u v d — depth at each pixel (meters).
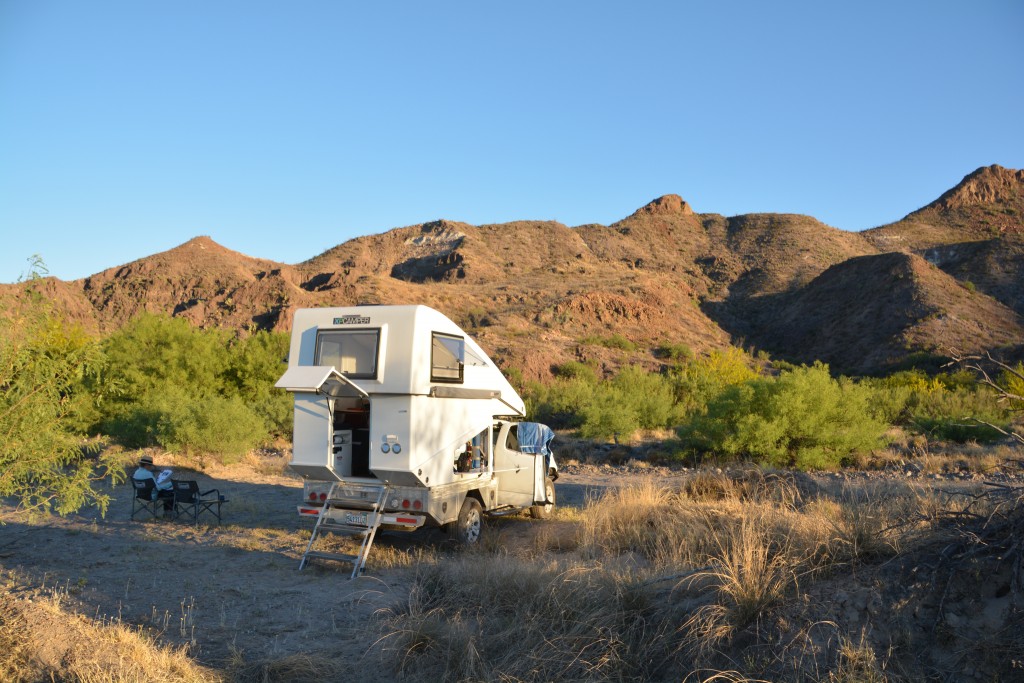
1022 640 4.26
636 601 5.85
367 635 6.11
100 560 8.73
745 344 81.44
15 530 10.38
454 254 102.25
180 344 24.23
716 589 5.64
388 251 115.12
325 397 9.02
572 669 5.09
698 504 9.20
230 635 6.16
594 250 118.50
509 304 76.06
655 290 84.00
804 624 4.93
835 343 73.56
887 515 6.22
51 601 6.82
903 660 4.48
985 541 4.91
